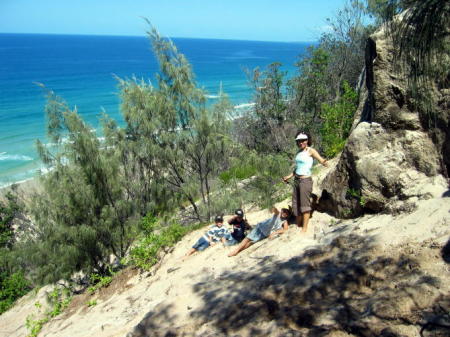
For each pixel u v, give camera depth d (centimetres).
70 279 1186
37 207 1093
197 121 1166
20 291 1544
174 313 496
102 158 1089
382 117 559
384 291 377
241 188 1109
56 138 1084
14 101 6681
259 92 1962
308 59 1964
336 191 615
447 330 302
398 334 318
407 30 382
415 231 443
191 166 1247
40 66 13275
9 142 4300
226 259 666
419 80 411
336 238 520
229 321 433
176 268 760
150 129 1150
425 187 502
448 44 363
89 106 6209
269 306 428
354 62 2148
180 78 1176
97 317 732
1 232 2041
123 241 1205
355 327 343
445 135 497
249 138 1817
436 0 350
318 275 453
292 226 651
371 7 1608
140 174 1232
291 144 1497
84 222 1093
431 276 366
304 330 372
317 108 1803
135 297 738
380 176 543
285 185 927
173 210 1250
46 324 878
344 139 1045
